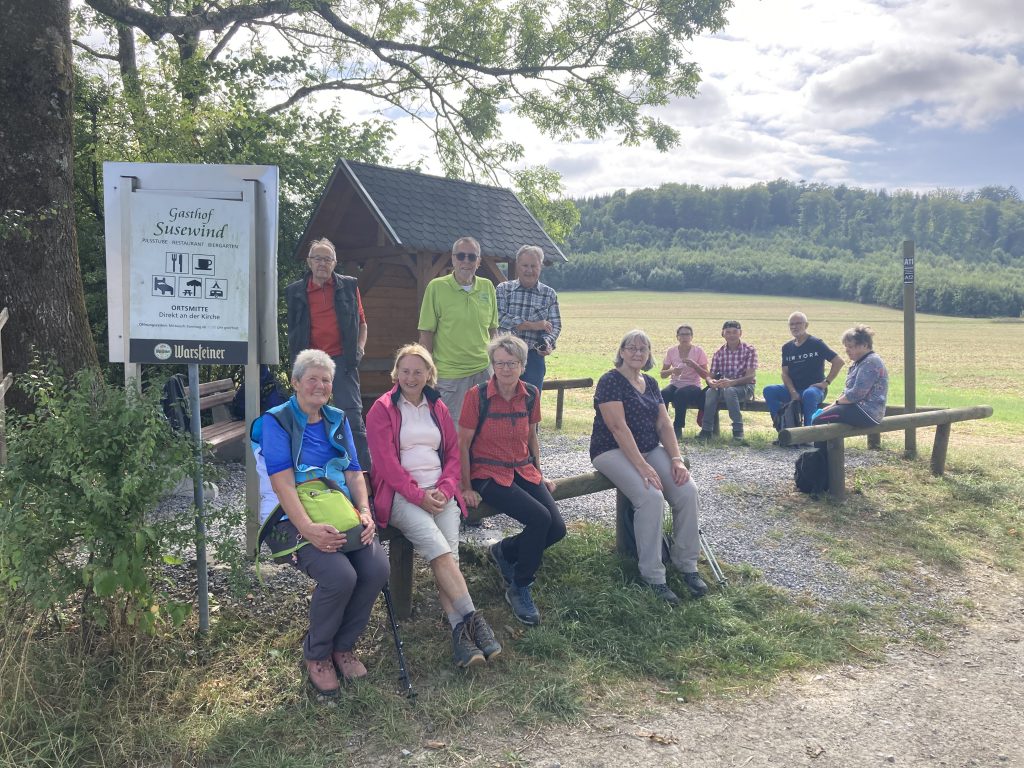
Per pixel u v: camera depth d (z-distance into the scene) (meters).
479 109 15.03
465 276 5.67
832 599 4.81
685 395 9.60
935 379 29.67
